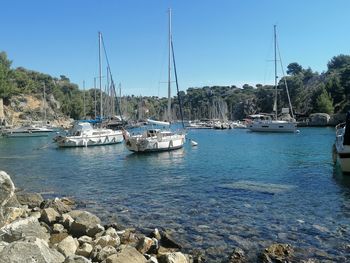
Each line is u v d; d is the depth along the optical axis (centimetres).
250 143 5828
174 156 4094
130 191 2233
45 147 5597
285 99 14638
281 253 1179
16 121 13062
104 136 5666
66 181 2658
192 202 1898
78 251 1111
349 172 2616
